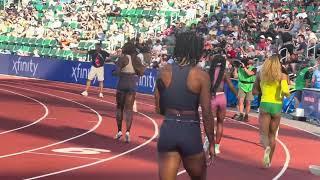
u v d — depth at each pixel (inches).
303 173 395.9
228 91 887.1
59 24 1541.6
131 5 1481.3
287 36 973.8
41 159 405.7
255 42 1087.6
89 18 1501.0
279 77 390.6
